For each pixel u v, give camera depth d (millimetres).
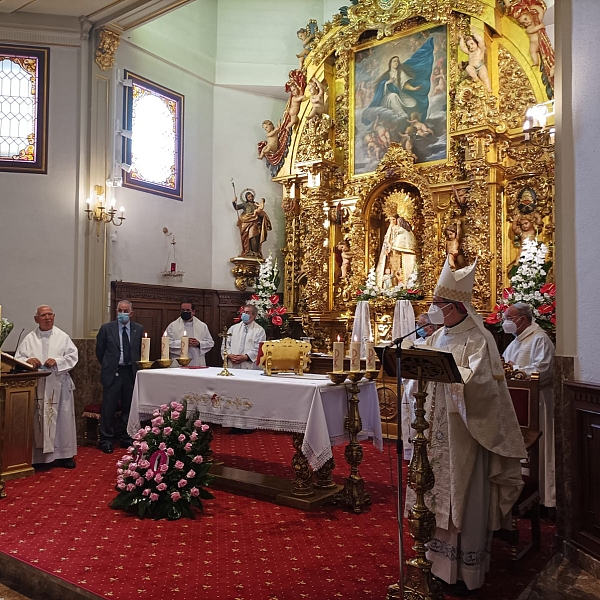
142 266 9984
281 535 4633
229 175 11492
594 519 4051
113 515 5102
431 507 3686
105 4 8609
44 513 5137
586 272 4289
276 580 3777
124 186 9703
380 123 10375
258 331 9633
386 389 8844
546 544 4598
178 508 5066
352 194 10602
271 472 6703
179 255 10633
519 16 9148
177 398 6152
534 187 8992
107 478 6391
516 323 5988
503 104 9320
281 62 11695
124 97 9758
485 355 3732
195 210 10984
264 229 11375
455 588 3674
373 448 8094
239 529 4770
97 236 9047
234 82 11523
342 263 10594
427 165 9734
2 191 8625
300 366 6094
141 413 6492
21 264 8609
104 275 9117
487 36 9367
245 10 11711
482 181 9031
